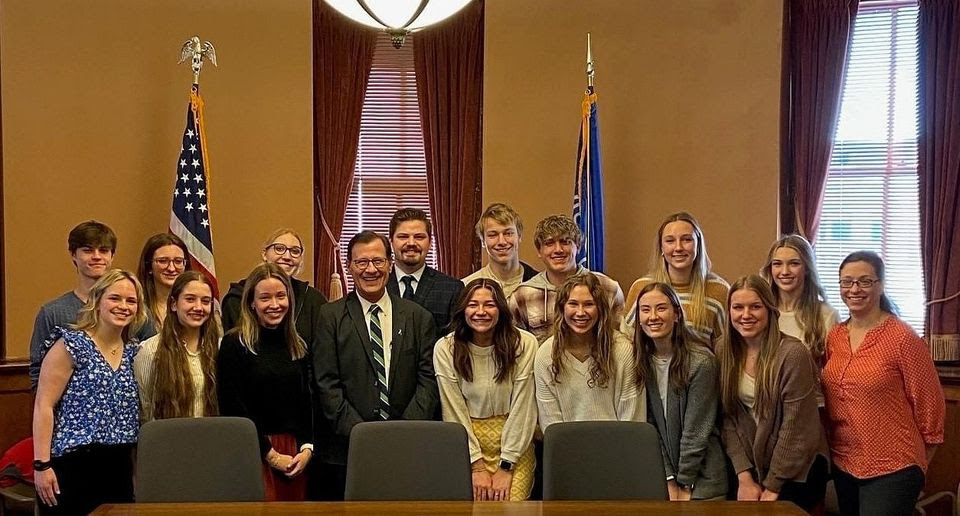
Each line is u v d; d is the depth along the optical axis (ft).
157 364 10.66
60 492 10.21
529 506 9.16
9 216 15.70
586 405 10.95
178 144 16.55
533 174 16.92
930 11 15.44
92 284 11.70
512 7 16.96
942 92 15.30
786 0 16.28
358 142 17.48
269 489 10.90
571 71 16.87
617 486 10.00
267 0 16.83
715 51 16.46
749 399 10.72
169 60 16.49
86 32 16.14
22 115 15.78
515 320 12.52
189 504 9.22
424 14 9.63
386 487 10.00
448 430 10.22
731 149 16.39
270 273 10.95
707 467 10.75
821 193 16.22
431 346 11.68
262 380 10.94
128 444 10.54
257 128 16.80
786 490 10.46
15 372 15.01
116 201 16.25
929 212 15.42
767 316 10.55
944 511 14.57
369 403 11.28
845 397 10.64
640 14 16.74
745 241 16.34
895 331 10.53
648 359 10.93
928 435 10.46
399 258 12.78
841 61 16.08
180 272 12.26
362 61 17.26
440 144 17.22
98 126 16.17
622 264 16.78
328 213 17.22
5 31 15.70
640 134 16.72
